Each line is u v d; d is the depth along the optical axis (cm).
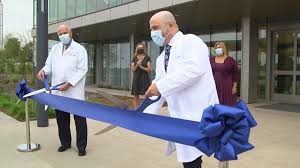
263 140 663
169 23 328
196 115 319
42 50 784
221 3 1004
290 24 1218
